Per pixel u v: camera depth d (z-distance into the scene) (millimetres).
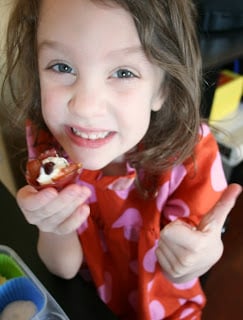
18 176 602
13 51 410
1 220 431
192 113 394
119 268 458
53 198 278
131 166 417
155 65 322
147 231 414
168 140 405
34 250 403
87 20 277
